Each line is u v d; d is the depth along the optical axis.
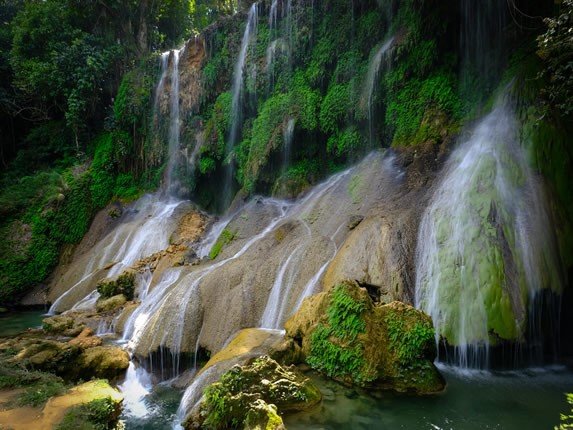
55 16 20.83
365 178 11.64
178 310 8.92
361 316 6.59
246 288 9.16
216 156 17.20
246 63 16.28
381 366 6.14
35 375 6.46
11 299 15.04
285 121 14.24
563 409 5.43
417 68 11.56
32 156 21.67
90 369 7.64
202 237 14.99
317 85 14.31
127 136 20.06
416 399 5.74
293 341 6.99
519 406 5.53
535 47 9.66
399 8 12.23
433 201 8.82
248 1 19.38
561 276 7.05
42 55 21.08
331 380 6.33
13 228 16.47
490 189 7.75
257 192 15.09
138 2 23.08
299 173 14.16
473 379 6.31
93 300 12.57
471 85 10.88
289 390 5.57
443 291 7.11
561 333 7.22
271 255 10.33
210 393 5.49
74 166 19.92
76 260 16.70
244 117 16.84
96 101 21.05
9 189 18.17
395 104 12.04
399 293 7.48
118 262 14.46
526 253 6.96
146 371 8.23
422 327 6.32
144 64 20.66
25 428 4.84
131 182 19.88
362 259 8.31
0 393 5.89
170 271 11.67
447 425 5.08
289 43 15.02
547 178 7.77
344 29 13.82
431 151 10.70
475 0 10.88
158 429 5.93
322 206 11.89
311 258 9.44
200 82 18.36
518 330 6.45
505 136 8.66
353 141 13.22
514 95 9.11
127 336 9.62
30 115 23.47
